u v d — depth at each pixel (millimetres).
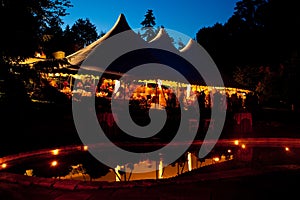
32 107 9203
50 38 9539
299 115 19031
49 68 8914
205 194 3846
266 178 4551
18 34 8211
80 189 4020
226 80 18062
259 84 21734
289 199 3693
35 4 8602
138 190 3986
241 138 10805
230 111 16922
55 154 7395
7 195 3787
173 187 4113
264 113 19156
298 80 20047
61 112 11297
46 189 4023
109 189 4031
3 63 8180
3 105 8648
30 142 8297
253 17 39688
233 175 4656
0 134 8883
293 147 9539
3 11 7945
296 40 33281
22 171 5777
